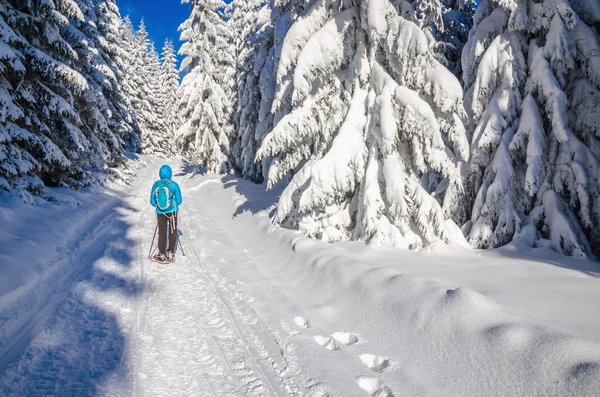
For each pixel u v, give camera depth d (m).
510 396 2.64
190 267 6.31
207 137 23.34
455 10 13.70
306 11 7.14
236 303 4.85
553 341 2.78
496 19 8.65
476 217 8.06
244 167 21.41
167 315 4.28
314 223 7.20
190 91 23.84
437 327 3.53
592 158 7.42
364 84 6.94
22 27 8.80
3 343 3.26
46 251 5.71
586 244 7.04
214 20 23.16
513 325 3.11
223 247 8.12
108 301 4.49
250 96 20.33
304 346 3.74
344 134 6.53
